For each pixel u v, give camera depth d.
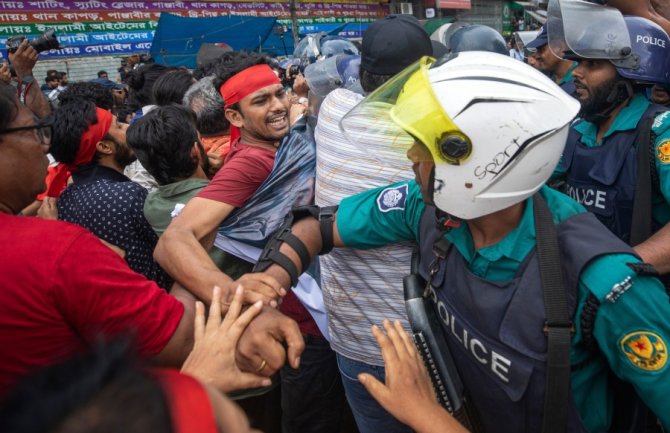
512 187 0.94
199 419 0.42
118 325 0.96
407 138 1.29
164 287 1.93
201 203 1.55
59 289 0.90
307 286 1.79
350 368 1.61
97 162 1.99
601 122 1.68
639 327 0.89
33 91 2.84
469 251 1.05
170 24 8.54
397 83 1.17
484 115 0.90
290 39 11.20
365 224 1.27
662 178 1.47
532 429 1.01
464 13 17.27
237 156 1.69
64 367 0.41
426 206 1.18
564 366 0.91
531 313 0.94
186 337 1.07
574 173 1.76
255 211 1.65
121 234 1.79
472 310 1.03
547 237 0.95
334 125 1.46
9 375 0.90
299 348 1.05
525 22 19.61
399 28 1.55
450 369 1.16
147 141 1.75
